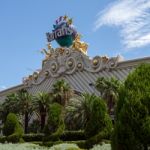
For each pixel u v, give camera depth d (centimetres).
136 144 1755
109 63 7925
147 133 1747
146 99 1798
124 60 7762
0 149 2741
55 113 5172
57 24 9406
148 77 1870
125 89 1875
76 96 8000
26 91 8894
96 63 8150
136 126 1770
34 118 8775
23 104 8119
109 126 3984
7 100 8475
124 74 7612
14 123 5475
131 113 1788
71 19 9200
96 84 7112
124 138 1783
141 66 1928
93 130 4025
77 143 4522
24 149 2930
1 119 8469
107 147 2948
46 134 5116
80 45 8762
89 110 6238
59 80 8219
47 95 7681
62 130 5150
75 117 6406
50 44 9462
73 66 8656
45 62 9438
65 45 9325
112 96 6712
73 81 8550
